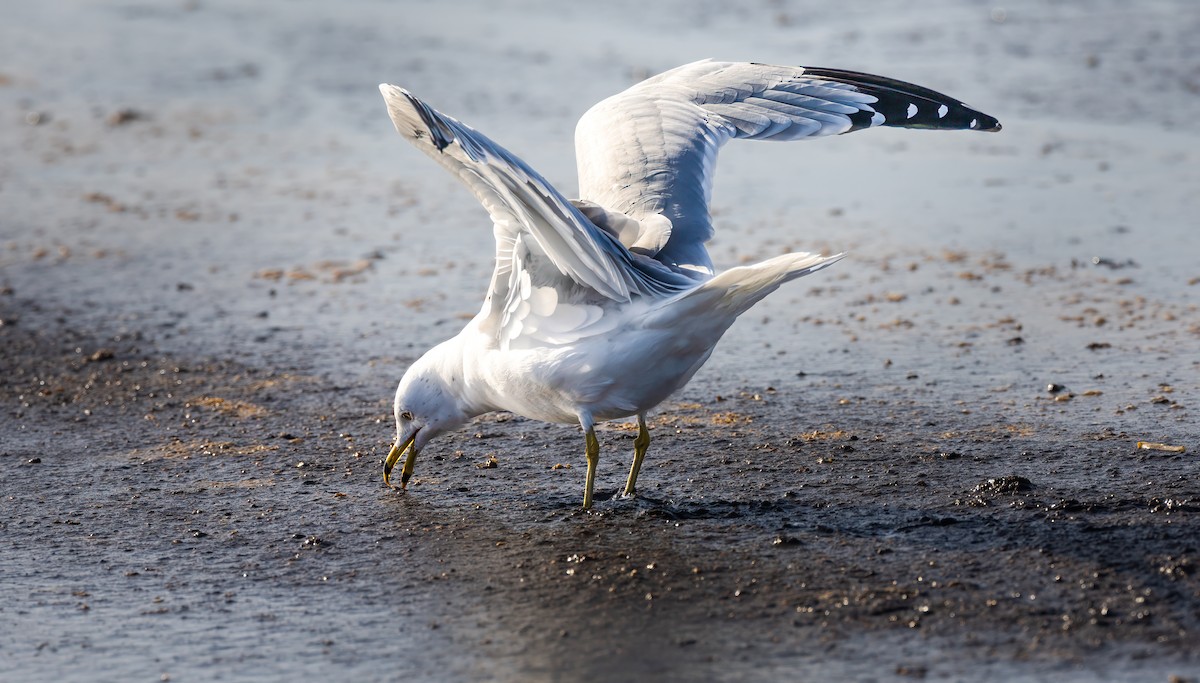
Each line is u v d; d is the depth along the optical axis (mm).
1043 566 9039
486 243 19344
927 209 19938
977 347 14500
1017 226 18875
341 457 12008
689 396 13352
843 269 17531
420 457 11953
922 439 11867
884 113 10969
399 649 8406
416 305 16750
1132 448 11344
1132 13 30922
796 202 20672
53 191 22859
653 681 7836
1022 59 27312
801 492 10719
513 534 10125
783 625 8445
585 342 9633
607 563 9492
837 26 30531
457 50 30984
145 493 11242
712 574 9219
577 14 33906
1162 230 18281
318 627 8734
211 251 19375
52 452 12344
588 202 9766
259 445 12391
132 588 9391
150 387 14164
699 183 10492
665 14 33125
